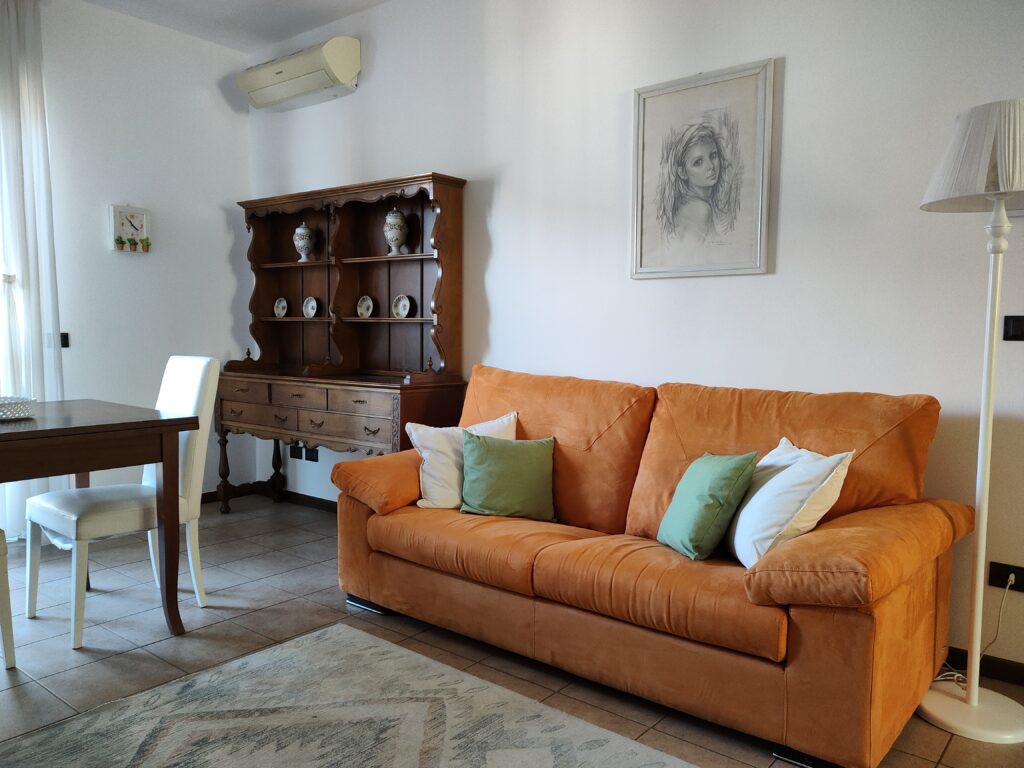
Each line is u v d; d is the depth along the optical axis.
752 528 2.07
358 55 4.07
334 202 3.93
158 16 4.14
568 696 2.22
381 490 2.76
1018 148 1.82
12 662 2.35
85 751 1.89
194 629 2.69
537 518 2.78
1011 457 2.31
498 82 3.49
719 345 2.88
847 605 1.70
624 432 2.75
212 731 1.99
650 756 1.90
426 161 3.82
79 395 4.03
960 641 2.41
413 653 2.50
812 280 2.65
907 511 2.07
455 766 1.84
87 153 4.00
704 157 2.85
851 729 1.74
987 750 1.94
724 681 1.93
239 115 4.71
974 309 2.34
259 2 3.95
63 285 3.94
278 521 4.22
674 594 1.98
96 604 2.93
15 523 3.69
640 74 3.03
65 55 3.89
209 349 4.61
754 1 2.71
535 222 3.40
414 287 3.91
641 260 3.04
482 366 3.36
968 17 2.30
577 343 3.29
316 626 2.73
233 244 4.72
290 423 3.98
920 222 2.42
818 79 2.59
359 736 1.97
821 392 2.65
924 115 2.40
